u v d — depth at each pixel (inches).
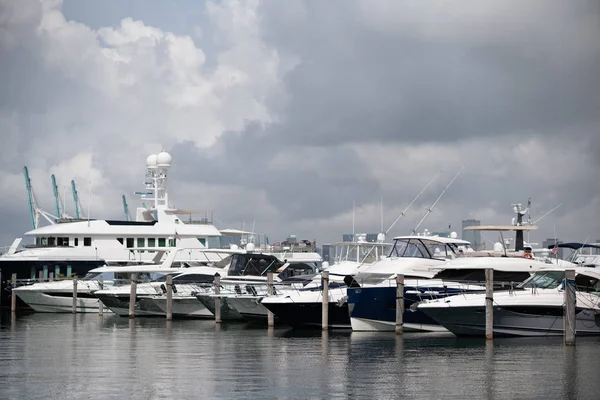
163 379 1197.7
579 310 1596.9
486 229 2144.4
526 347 1470.2
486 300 1547.7
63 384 1161.4
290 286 2037.4
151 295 2223.2
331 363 1333.7
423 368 1272.1
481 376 1200.2
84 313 2449.6
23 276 2532.0
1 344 1620.3
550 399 1056.8
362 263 2140.7
